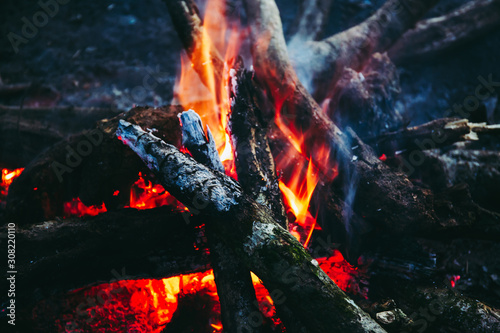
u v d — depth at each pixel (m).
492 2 4.21
